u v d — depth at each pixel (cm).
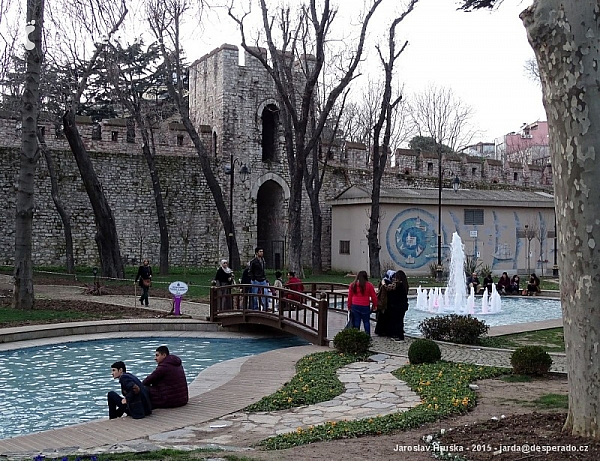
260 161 3794
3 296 2233
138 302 2197
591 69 591
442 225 3741
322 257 3972
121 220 3456
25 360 1385
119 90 3036
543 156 7025
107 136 3453
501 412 823
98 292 2384
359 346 1354
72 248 3075
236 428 798
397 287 1568
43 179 3278
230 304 1833
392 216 3612
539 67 634
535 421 720
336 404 925
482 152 8488
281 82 3019
